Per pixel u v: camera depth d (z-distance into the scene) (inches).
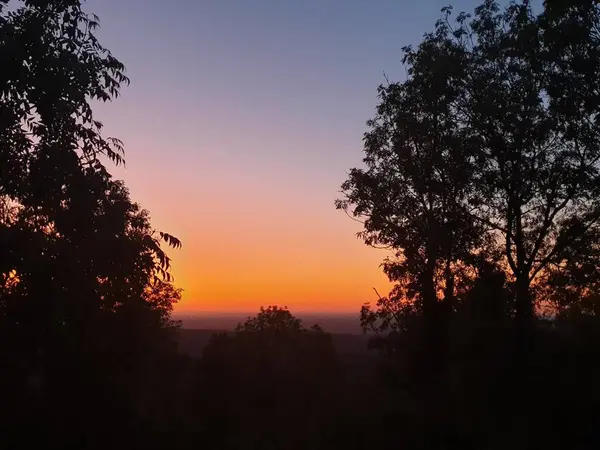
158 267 378.0
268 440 420.8
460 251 912.3
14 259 338.3
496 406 409.4
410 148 1010.1
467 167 936.9
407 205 1035.3
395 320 717.9
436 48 967.0
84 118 383.2
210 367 438.9
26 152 369.1
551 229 968.3
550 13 709.3
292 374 455.8
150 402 404.8
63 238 358.9
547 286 924.6
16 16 377.7
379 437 416.8
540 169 909.2
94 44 392.5
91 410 365.4
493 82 917.2
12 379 348.5
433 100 962.1
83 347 366.9
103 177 376.8
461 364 437.1
